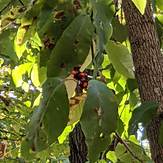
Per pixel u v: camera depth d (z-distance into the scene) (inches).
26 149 24.1
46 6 24.1
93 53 22.0
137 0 25.7
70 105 24.4
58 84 21.8
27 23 26.2
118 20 33.7
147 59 32.1
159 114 29.8
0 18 29.0
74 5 23.0
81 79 23.6
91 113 21.4
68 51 21.1
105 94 21.7
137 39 32.5
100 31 21.6
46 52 24.5
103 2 22.5
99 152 22.8
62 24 23.4
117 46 26.1
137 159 30.1
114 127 21.7
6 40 33.5
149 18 33.0
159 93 31.1
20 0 28.8
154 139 30.2
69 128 34.8
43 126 22.0
